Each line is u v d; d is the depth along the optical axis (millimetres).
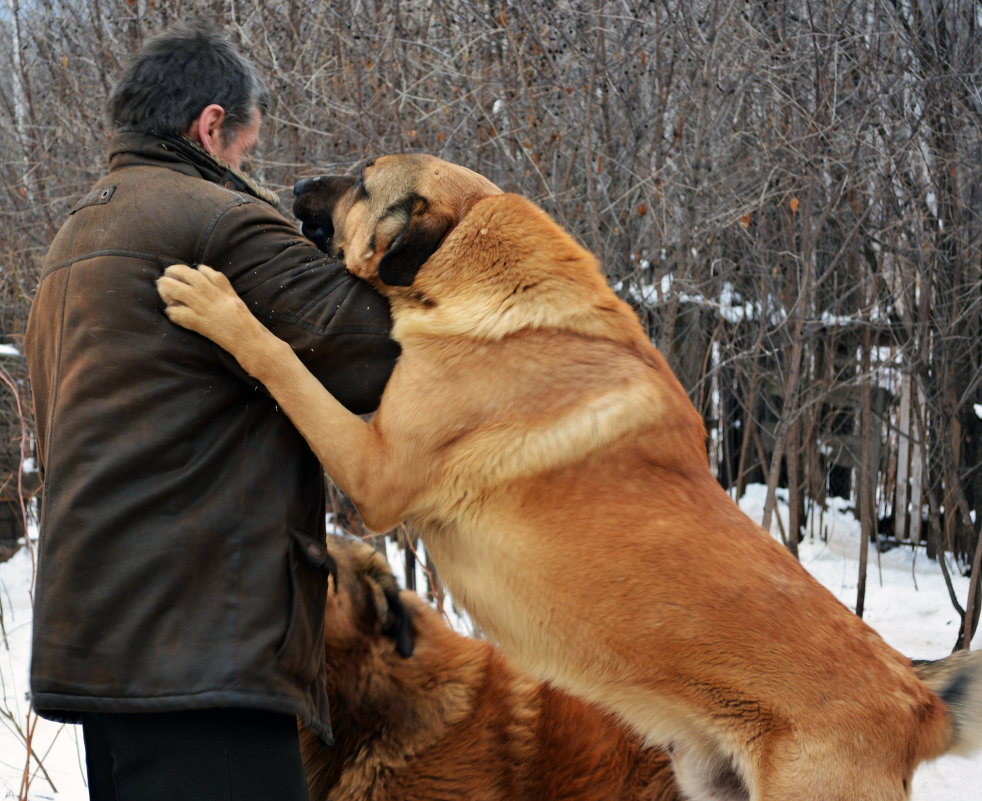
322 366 2219
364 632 2557
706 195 5195
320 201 2777
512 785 2582
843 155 5191
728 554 2352
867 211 5688
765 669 2277
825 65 4945
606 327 2500
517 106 4906
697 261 5402
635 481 2359
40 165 5738
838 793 2201
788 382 5805
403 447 2238
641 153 5211
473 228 2459
